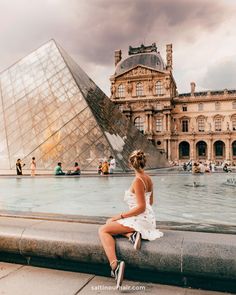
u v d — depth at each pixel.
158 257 4.43
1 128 30.86
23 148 28.06
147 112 99.06
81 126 28.69
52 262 5.16
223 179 23.16
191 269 4.28
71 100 30.69
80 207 9.59
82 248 4.80
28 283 4.52
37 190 14.70
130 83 103.06
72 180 20.89
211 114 99.12
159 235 4.69
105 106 34.56
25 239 5.18
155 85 101.25
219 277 4.16
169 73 99.56
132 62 107.69
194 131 97.81
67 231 5.09
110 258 4.47
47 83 33.09
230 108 97.38
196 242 4.42
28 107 31.38
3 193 13.52
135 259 4.52
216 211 8.96
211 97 98.81
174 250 4.40
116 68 110.44
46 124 29.30
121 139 32.00
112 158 25.86
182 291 4.29
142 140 38.38
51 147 27.58
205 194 13.30
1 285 4.43
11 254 5.39
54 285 4.44
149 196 4.80
